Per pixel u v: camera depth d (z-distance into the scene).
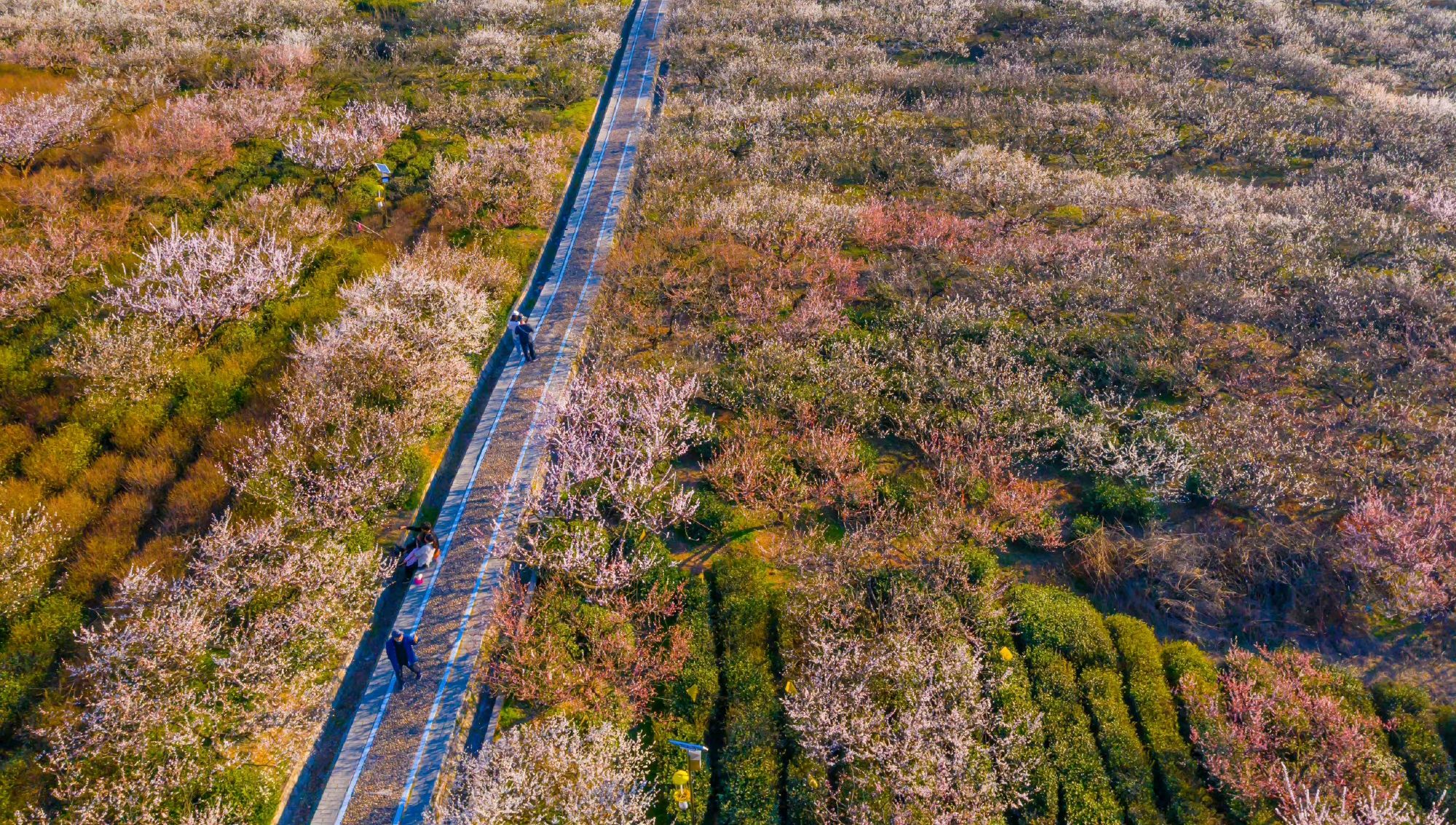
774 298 27.58
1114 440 22.14
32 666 16.25
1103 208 33.03
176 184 31.25
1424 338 25.28
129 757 14.60
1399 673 17.39
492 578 18.88
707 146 38.41
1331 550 19.03
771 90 44.47
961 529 20.05
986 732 15.59
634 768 15.20
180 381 23.22
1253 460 21.05
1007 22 52.56
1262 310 26.53
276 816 14.92
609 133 40.91
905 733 15.25
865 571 18.78
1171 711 16.45
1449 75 46.12
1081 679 17.03
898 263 29.58
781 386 23.86
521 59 46.62
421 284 25.28
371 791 14.99
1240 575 19.00
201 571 17.66
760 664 17.23
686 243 31.09
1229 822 14.72
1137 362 24.52
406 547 18.97
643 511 19.94
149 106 37.44
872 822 14.16
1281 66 45.91
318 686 16.58
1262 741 15.51
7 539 18.16
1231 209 32.66
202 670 16.31
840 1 56.81
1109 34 50.53
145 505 19.94
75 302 25.05
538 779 14.40
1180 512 20.75
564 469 20.30
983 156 36.31
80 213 28.66
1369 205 33.56
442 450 22.72
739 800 14.84
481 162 35.34
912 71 45.72
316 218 30.42
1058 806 14.86
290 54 42.00
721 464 21.47
